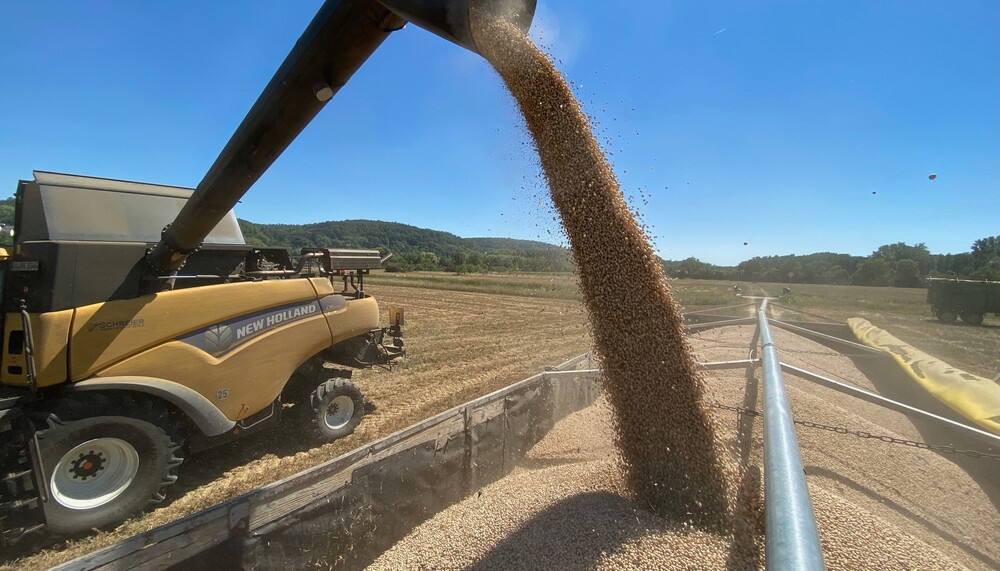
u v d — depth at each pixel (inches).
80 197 164.1
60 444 130.1
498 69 101.3
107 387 138.2
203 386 159.9
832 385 160.7
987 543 124.0
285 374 188.4
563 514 112.4
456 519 130.6
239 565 94.2
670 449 102.3
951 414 206.2
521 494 135.5
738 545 92.0
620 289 99.1
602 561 91.4
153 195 187.3
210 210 130.8
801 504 55.4
